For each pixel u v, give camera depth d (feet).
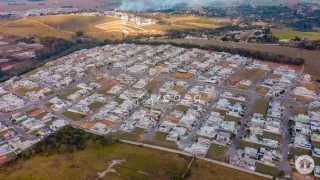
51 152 575.79
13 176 499.92
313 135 630.74
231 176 499.92
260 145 605.31
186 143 612.29
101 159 544.62
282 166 539.70
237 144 609.42
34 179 490.08
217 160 553.64
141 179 485.56
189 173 501.56
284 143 613.93
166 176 495.41
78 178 487.61
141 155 560.61
